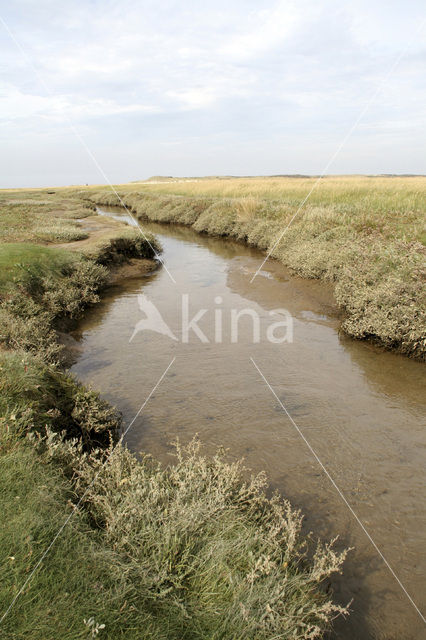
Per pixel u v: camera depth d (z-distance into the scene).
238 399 5.43
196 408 5.21
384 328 6.69
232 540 2.63
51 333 6.92
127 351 7.14
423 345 6.30
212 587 2.35
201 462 3.32
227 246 17.30
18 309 7.24
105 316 9.06
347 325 7.54
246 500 3.15
